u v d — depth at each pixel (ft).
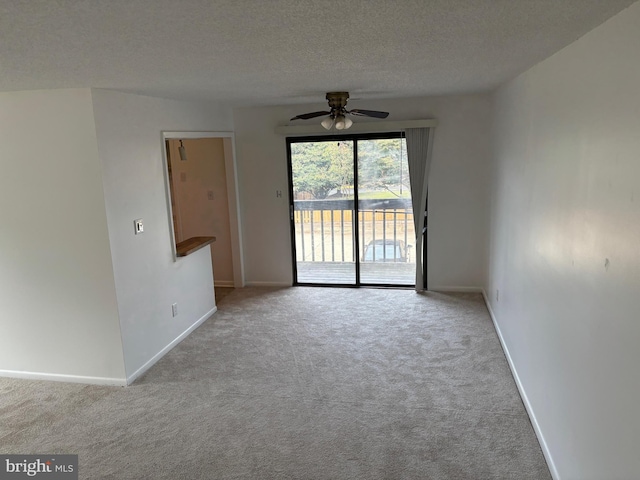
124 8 4.37
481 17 5.27
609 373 5.74
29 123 10.89
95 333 11.75
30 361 12.26
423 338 14.12
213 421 10.26
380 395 11.05
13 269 11.80
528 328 10.12
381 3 4.57
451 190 17.61
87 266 11.42
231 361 13.08
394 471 8.51
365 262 19.52
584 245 6.61
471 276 18.20
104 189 10.98
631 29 5.03
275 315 16.48
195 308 15.49
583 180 6.65
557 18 5.46
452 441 9.28
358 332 14.75
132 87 10.62
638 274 4.94
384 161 18.19
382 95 15.24
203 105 16.10
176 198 19.70
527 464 8.58
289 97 14.71
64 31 5.19
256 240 19.62
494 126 15.25
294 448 9.25
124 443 9.57
